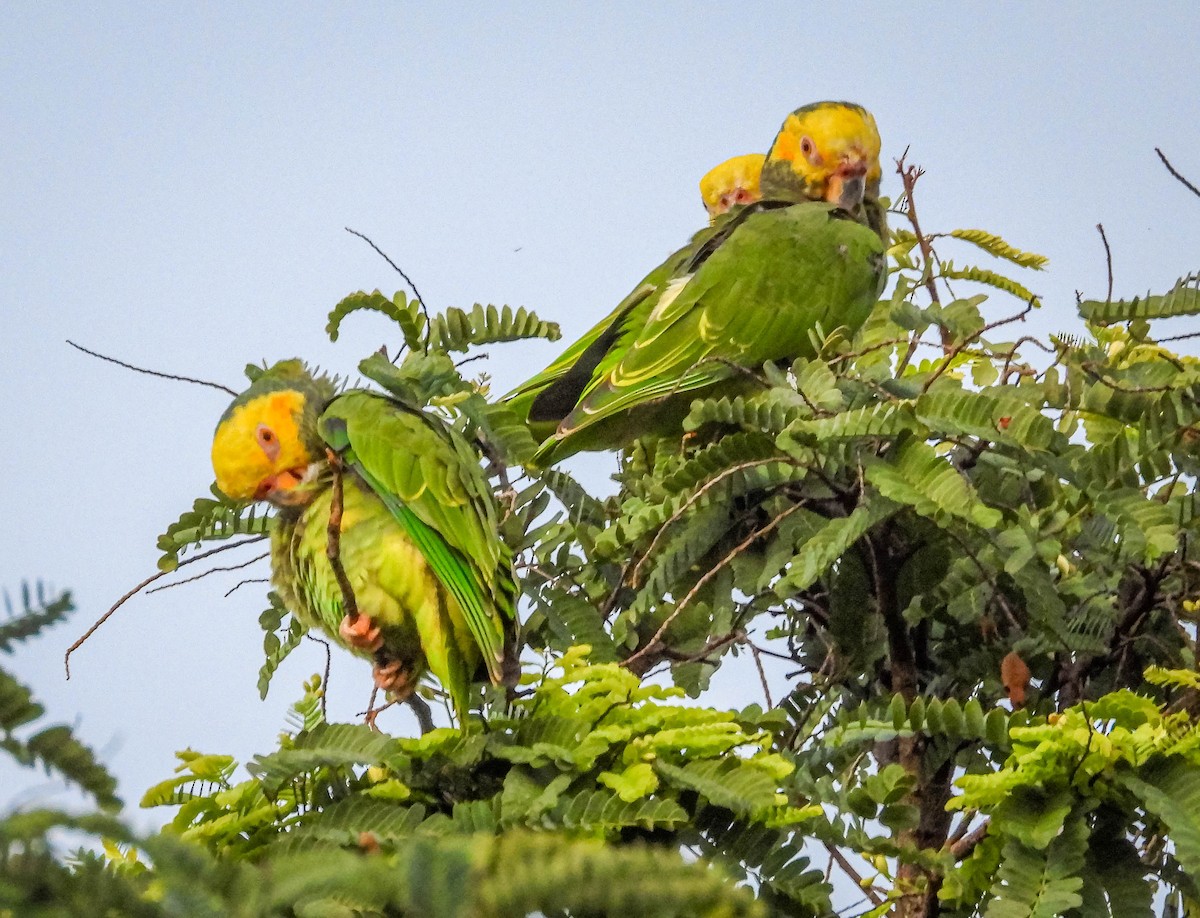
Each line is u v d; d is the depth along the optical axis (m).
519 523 8.65
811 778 7.13
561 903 3.42
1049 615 7.92
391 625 8.30
